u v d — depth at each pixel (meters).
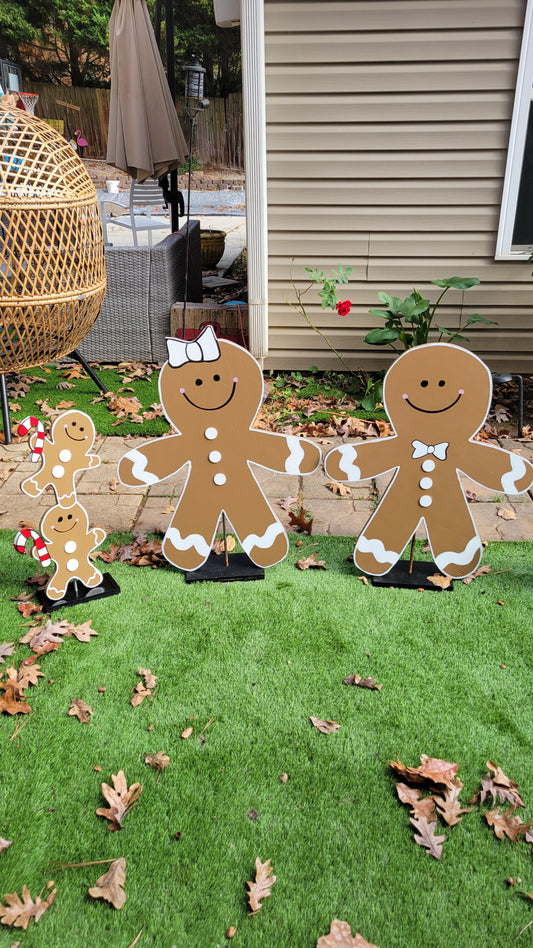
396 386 2.77
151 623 2.77
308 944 1.67
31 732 2.26
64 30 22.64
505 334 5.12
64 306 3.88
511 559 3.20
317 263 5.02
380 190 4.79
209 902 1.76
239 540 3.02
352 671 2.52
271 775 2.11
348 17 4.38
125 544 3.29
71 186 3.83
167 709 2.35
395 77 4.50
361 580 3.06
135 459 2.84
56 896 1.77
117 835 1.93
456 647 2.64
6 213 3.52
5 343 3.83
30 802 2.02
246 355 2.78
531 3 4.26
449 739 2.23
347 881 1.81
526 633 2.72
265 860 1.86
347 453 2.88
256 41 4.38
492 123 4.58
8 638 2.68
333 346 5.28
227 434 2.87
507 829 1.94
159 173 6.49
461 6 4.32
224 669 2.53
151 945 1.67
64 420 2.68
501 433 4.47
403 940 1.68
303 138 4.67
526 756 2.17
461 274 4.99
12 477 3.89
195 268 7.07
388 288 5.07
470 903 1.76
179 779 2.09
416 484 2.90
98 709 2.35
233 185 19.31
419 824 1.94
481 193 4.75
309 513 3.59
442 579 3.02
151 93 6.01
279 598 2.93
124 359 5.65
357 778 2.10
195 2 22.14
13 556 3.20
